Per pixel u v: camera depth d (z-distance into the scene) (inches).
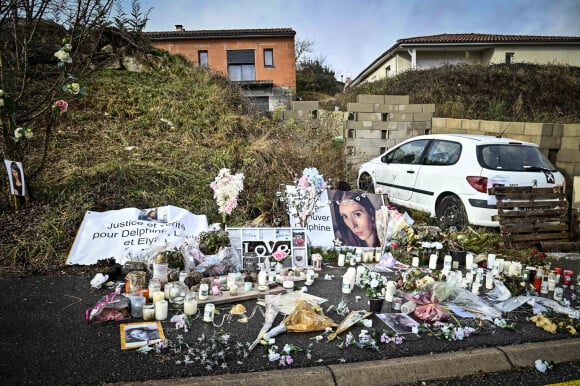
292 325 148.3
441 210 290.0
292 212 246.5
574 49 1025.5
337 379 122.8
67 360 125.2
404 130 413.7
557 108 673.6
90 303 165.5
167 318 154.9
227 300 170.7
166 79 431.2
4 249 207.5
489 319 162.4
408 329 152.3
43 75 358.9
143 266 195.3
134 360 126.2
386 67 1126.4
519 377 131.0
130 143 324.5
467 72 812.0
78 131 325.7
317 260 216.2
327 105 693.9
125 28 432.1
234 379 118.2
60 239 219.8
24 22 257.6
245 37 1090.1
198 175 291.4
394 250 240.7
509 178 267.7
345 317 160.2
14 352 128.5
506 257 239.5
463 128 403.5
